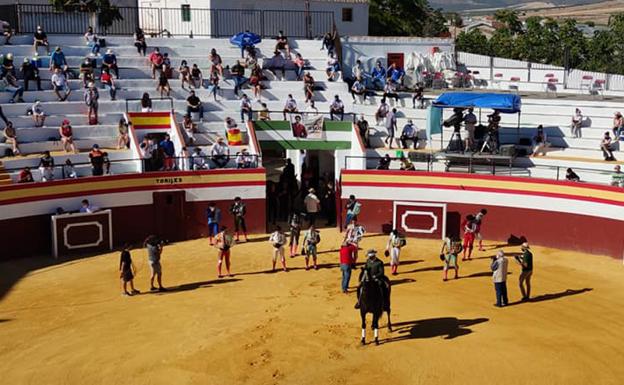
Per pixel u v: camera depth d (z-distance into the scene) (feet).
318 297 79.36
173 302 78.18
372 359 63.52
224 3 153.89
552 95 136.26
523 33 220.64
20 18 143.64
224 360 63.67
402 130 122.83
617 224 94.79
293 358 63.87
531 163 113.60
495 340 67.41
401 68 150.00
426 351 64.95
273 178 145.07
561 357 64.13
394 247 87.76
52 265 92.38
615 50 196.54
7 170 99.96
